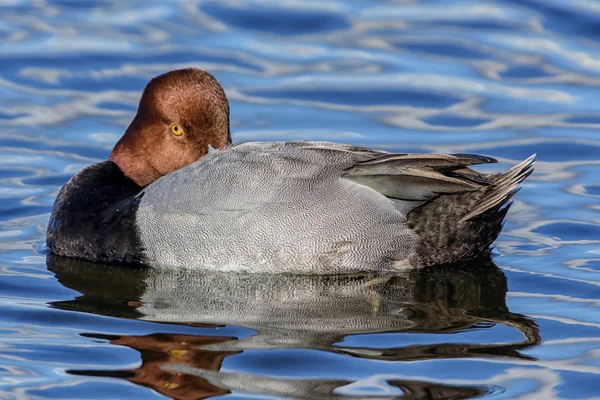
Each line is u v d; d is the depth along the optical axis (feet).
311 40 69.41
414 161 42.57
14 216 50.06
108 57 66.64
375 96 63.41
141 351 35.70
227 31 70.08
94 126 59.72
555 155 56.85
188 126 46.47
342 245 43.01
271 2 72.49
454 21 70.90
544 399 31.86
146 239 44.27
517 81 64.54
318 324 38.01
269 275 43.42
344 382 33.04
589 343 35.91
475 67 66.13
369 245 43.06
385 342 36.09
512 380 33.09
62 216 46.16
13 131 59.00
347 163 43.39
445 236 43.06
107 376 33.91
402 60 66.95
